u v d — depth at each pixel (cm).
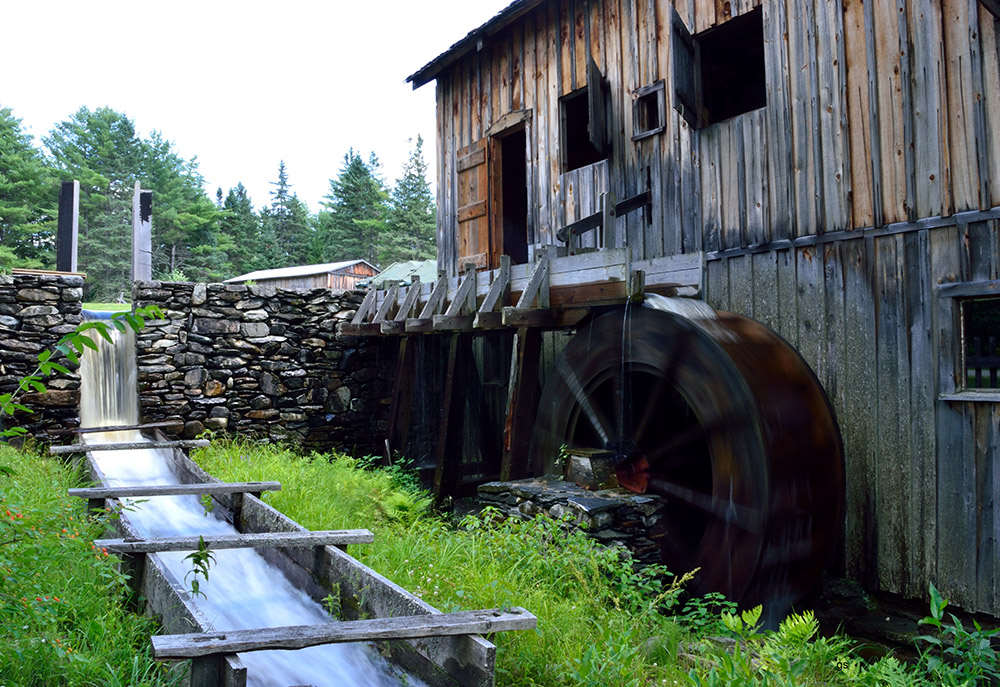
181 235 4944
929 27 492
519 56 865
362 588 366
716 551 511
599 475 566
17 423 779
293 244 6988
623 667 316
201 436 885
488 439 912
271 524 489
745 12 616
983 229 462
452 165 987
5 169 4319
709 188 645
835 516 504
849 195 538
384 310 860
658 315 530
